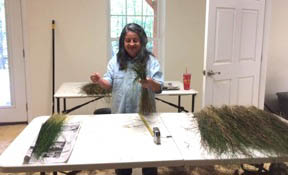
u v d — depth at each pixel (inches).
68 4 143.3
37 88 149.6
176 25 153.9
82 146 53.6
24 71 147.9
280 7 153.6
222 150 50.9
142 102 74.9
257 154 50.1
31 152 49.8
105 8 147.3
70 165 46.2
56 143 54.1
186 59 158.6
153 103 77.7
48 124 61.1
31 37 144.0
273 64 160.7
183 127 64.9
